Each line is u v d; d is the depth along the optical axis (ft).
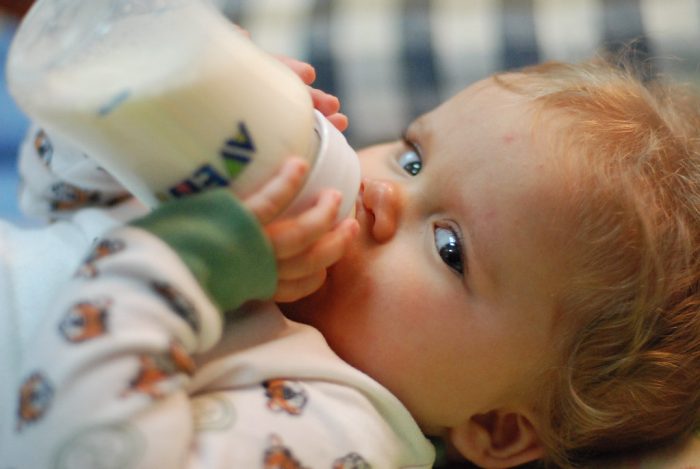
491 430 2.70
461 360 2.43
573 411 2.59
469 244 2.41
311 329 2.35
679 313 2.53
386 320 2.39
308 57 4.35
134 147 1.82
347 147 2.16
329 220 1.99
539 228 2.38
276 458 2.00
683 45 4.19
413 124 2.83
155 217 1.90
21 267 2.40
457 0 4.50
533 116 2.50
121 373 1.74
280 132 1.92
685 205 2.53
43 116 1.82
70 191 2.80
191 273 1.85
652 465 2.73
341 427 2.15
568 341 2.48
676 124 2.73
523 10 4.43
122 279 1.82
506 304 2.41
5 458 1.78
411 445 2.46
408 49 4.36
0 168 4.27
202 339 1.92
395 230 2.47
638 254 2.42
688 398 2.65
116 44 1.82
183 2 1.87
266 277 1.97
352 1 4.55
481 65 4.33
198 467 1.89
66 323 1.78
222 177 1.91
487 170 2.43
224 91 1.83
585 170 2.40
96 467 1.71
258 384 2.13
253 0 4.66
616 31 4.30
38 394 1.74
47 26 1.91
